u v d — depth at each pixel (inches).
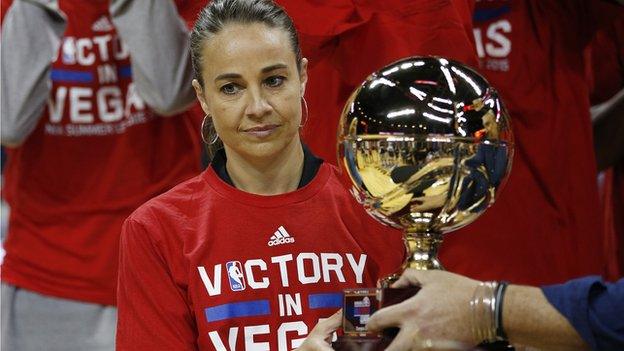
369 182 254.1
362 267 283.6
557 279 424.8
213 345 271.7
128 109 472.1
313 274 279.4
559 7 428.8
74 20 474.0
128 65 471.8
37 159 475.8
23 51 466.6
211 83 277.0
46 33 470.6
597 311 237.6
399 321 243.9
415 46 366.6
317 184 288.8
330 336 263.7
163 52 456.1
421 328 243.0
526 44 423.5
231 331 272.7
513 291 242.8
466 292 243.9
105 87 473.7
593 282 240.5
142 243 278.8
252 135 275.7
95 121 474.6
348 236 285.1
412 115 248.5
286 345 273.9
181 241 278.7
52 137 474.6
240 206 282.0
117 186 471.8
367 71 373.4
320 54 375.2
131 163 471.2
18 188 477.4
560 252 425.7
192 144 475.8
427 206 253.6
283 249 279.6
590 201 434.0
